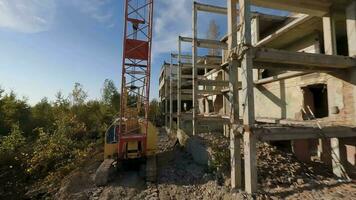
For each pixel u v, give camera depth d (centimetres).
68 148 1225
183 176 848
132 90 1154
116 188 782
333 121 686
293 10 689
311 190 534
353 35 628
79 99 2603
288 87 979
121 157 967
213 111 1950
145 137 998
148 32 1133
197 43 1255
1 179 1001
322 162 773
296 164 733
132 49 1098
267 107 1112
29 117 2264
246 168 545
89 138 1859
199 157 971
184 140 1320
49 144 1165
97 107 2783
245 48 527
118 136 1002
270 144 1001
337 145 660
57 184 932
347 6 654
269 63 610
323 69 654
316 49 951
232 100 624
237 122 621
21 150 1245
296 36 1024
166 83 2525
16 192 902
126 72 1103
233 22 649
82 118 2342
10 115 2055
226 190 614
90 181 877
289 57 554
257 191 534
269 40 1049
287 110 981
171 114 2112
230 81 630
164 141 1750
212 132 1552
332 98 692
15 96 2325
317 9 680
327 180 606
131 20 1106
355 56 609
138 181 852
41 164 1076
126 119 1097
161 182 809
